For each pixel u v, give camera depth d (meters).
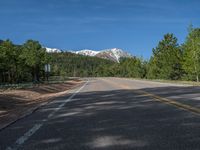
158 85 36.62
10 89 35.53
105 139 7.42
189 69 62.03
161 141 6.99
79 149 6.56
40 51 62.88
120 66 174.12
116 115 11.49
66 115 12.10
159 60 82.69
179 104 14.22
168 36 80.44
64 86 52.75
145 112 12.00
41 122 10.55
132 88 30.94
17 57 59.69
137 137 7.50
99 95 22.80
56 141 7.41
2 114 14.78
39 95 31.62
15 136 8.24
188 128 8.38
